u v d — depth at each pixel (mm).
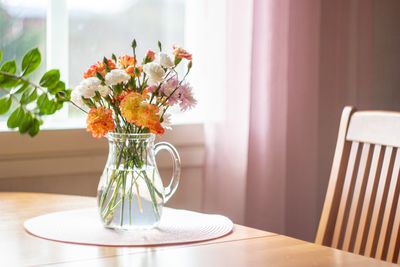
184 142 2760
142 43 2771
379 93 3445
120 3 2713
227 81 2705
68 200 2072
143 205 1700
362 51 3240
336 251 1588
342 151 1974
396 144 1862
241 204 2740
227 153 2727
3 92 2494
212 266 1449
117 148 1688
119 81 1631
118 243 1602
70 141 2537
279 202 2863
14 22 2504
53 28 2580
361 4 3219
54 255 1508
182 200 2828
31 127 2186
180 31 2850
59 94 2102
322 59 3152
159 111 1696
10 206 1978
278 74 2809
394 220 1832
